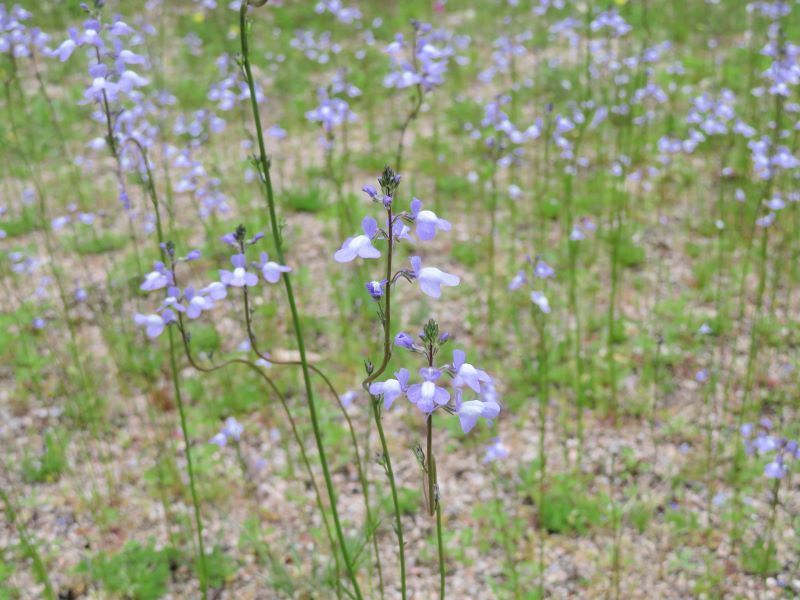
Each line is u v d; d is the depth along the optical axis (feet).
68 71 3.14
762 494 1.26
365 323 1.72
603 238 1.95
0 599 1.14
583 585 1.14
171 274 0.91
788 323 1.58
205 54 3.47
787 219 1.85
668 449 1.36
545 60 3.00
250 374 1.57
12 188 2.34
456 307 1.77
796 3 3.11
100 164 2.48
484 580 1.16
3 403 1.54
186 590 1.16
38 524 1.27
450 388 1.50
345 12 3.19
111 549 1.22
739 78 2.75
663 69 2.94
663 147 1.97
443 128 2.71
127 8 3.33
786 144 2.00
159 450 1.32
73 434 1.47
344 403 1.31
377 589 1.15
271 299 1.73
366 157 2.47
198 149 2.41
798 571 1.13
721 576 1.13
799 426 1.34
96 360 1.65
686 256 1.91
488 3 4.04
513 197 1.96
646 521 1.22
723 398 1.46
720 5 3.48
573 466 1.34
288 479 1.35
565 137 2.41
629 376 1.54
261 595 1.15
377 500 1.29
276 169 2.43
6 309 1.80
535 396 1.51
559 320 1.60
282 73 3.25
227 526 1.26
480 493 1.30
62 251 2.03
